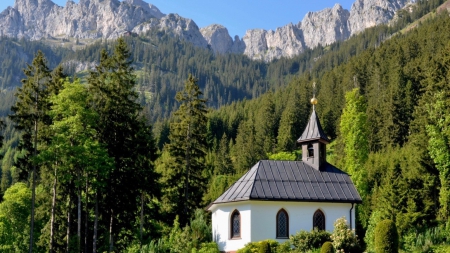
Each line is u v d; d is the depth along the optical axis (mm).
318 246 41156
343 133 72188
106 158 48094
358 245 40344
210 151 135625
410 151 83688
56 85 55031
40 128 52719
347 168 70625
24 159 52188
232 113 174875
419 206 58906
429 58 133125
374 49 187875
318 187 45906
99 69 55844
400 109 110000
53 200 50781
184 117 64438
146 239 58031
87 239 55844
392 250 38406
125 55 56438
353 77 154625
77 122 47594
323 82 178125
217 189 87625
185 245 46656
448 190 48500
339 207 45375
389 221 39062
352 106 71688
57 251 54656
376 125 112312
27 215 66375
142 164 56219
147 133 57094
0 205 66812
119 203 53438
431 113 50406
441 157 48125
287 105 157750
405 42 164250
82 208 55594
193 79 65250
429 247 43656
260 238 43250
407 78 127438
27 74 53406
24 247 65188
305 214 44500
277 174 46344
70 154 47750
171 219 60312
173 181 62062
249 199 42938
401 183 60469
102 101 53594
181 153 63062
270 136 135625
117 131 53625
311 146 48844
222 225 45719
